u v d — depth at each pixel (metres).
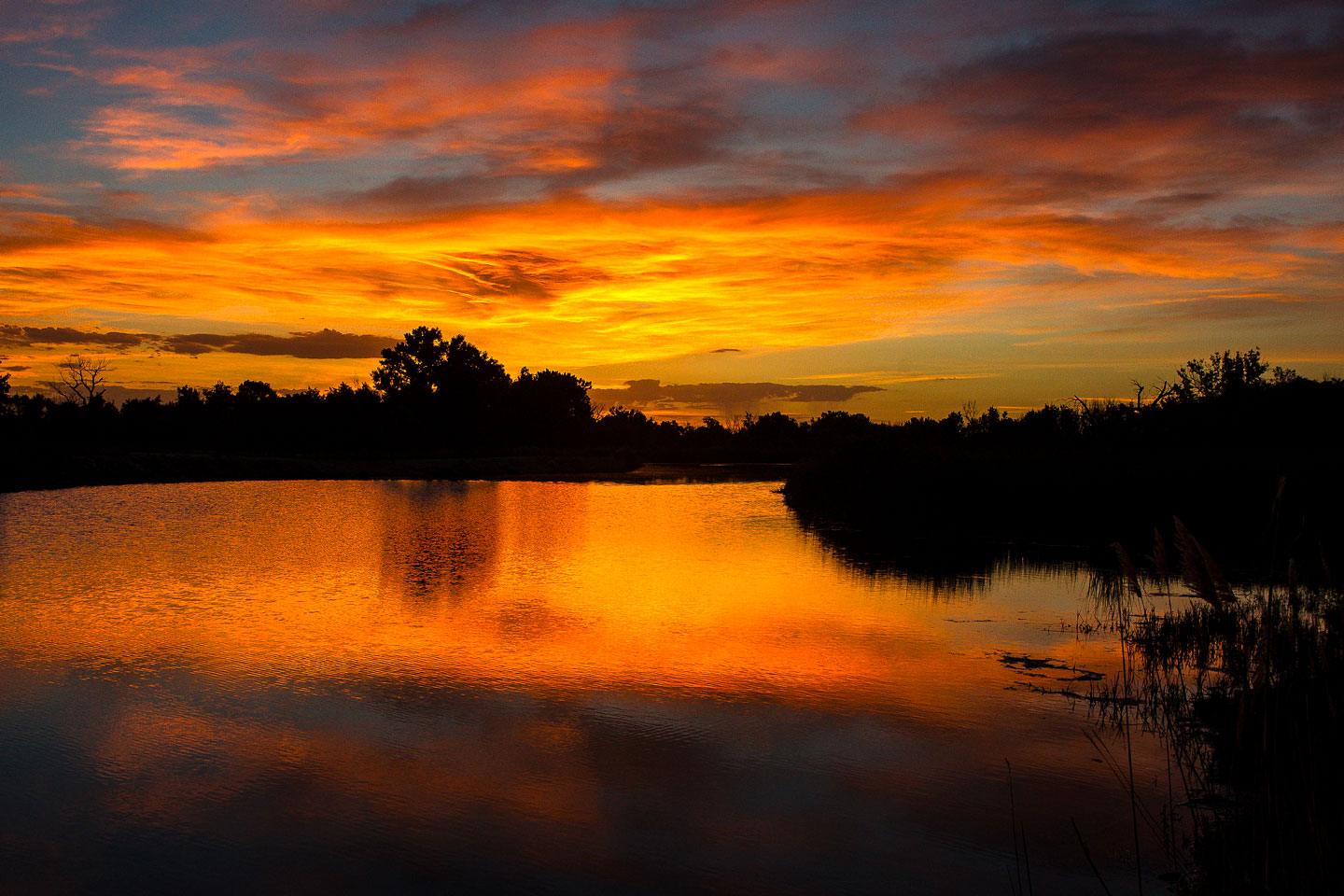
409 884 6.11
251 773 7.85
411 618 13.76
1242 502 27.28
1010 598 15.77
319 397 82.94
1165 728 9.02
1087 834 6.79
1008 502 31.00
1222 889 5.54
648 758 8.27
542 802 7.36
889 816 7.14
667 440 151.00
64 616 13.66
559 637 12.59
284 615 13.87
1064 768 8.04
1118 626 13.50
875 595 16.12
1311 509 25.14
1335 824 5.25
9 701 9.62
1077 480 31.25
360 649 11.85
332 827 6.89
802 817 7.13
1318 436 37.75
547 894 6.01
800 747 8.55
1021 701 9.90
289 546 22.28
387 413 82.62
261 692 10.01
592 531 26.86
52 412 66.75
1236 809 6.15
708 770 8.01
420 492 44.81
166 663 11.09
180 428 73.69
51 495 38.75
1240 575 17.23
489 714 9.38
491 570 18.61
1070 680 10.66
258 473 55.72
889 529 27.52
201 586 16.31
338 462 64.12
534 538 24.91
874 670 11.10
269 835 6.75
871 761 8.23
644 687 10.35
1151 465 32.53
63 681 10.31
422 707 9.55
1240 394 40.94
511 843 6.68
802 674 10.91
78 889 6.00
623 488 50.56
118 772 7.84
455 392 96.44
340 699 9.79
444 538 24.62
